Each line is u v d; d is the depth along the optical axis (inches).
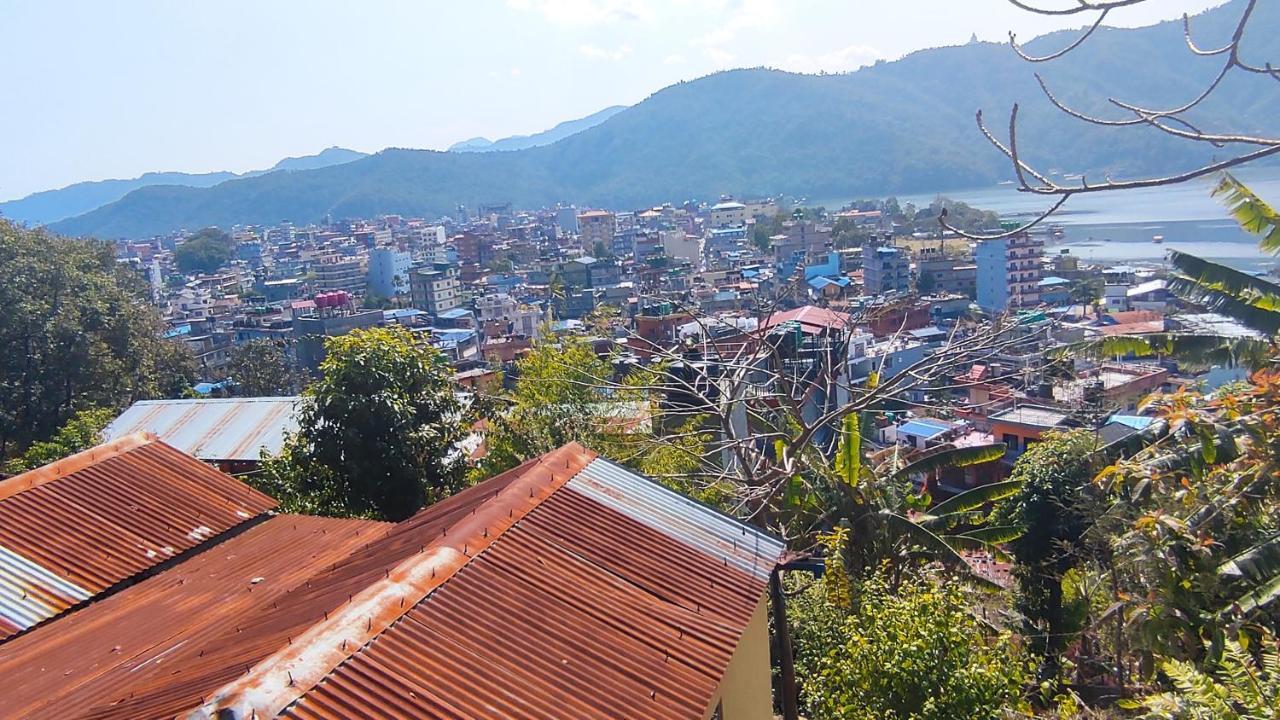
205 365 2896.2
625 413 754.8
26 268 1427.2
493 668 255.0
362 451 682.2
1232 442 439.8
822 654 481.1
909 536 660.7
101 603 391.2
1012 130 149.2
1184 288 501.4
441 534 331.0
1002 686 350.9
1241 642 371.9
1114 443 686.5
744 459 534.0
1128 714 468.4
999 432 1301.7
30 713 289.9
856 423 611.2
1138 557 444.1
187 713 219.5
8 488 434.3
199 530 457.4
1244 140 133.4
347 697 226.5
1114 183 141.2
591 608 296.4
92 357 1414.9
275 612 323.6
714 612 318.0
